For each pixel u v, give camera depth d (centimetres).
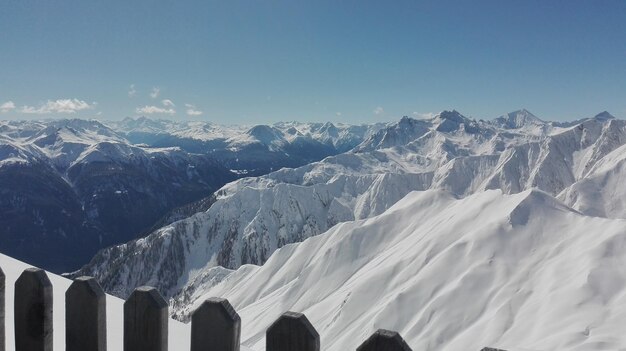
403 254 10962
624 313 5675
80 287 318
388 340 224
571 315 6016
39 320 324
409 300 8225
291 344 254
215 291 15000
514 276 8094
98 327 317
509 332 6338
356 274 11550
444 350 6569
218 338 278
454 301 7694
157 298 298
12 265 1043
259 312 11062
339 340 8112
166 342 303
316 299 11125
